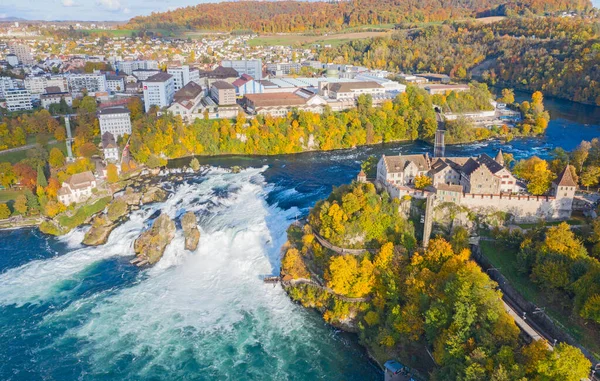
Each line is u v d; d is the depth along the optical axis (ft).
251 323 528.63
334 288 519.19
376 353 468.34
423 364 447.01
